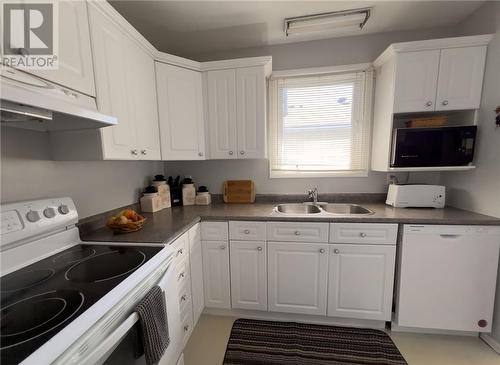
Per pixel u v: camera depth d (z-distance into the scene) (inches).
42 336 22.2
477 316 59.2
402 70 65.4
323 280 65.6
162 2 59.7
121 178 69.5
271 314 71.9
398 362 55.7
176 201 84.9
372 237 61.8
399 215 62.9
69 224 46.2
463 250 58.1
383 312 63.8
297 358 57.3
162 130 68.1
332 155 85.6
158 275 39.6
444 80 63.7
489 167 60.4
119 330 27.8
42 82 33.9
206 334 66.2
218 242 68.9
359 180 84.5
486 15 62.1
